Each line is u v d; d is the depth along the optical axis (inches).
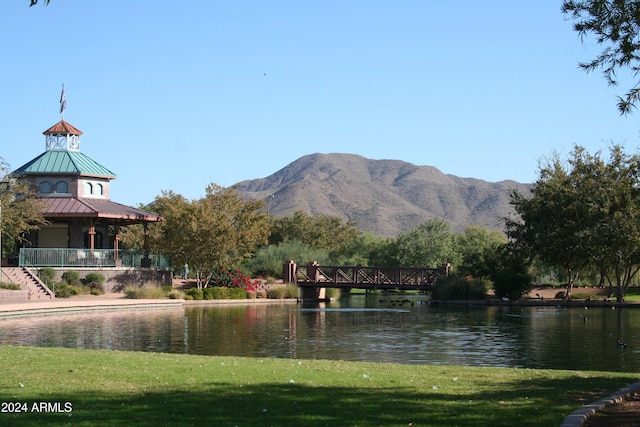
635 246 1873.8
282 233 3880.4
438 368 614.9
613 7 478.3
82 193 2242.9
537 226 2046.0
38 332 1087.6
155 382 494.6
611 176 1973.4
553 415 401.4
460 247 3376.0
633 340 1053.2
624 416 410.9
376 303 2105.1
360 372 570.6
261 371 558.6
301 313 1626.5
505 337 1101.7
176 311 1635.1
